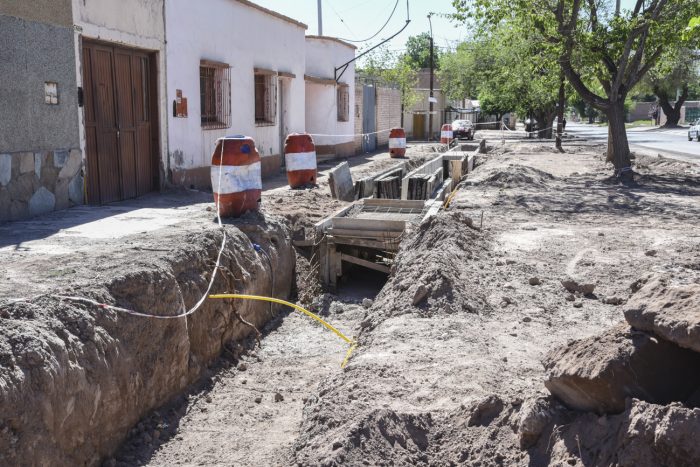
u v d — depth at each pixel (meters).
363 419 4.12
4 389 4.15
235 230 8.83
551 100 39.75
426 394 4.79
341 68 25.84
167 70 12.38
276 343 8.34
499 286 7.48
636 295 3.77
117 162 11.02
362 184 16.11
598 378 3.45
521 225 10.95
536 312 6.70
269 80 18.17
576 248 9.20
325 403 4.66
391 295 7.66
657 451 3.12
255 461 5.35
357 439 3.99
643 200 13.91
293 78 20.05
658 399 3.48
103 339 5.27
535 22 18.00
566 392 3.69
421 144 37.75
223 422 6.12
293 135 15.29
